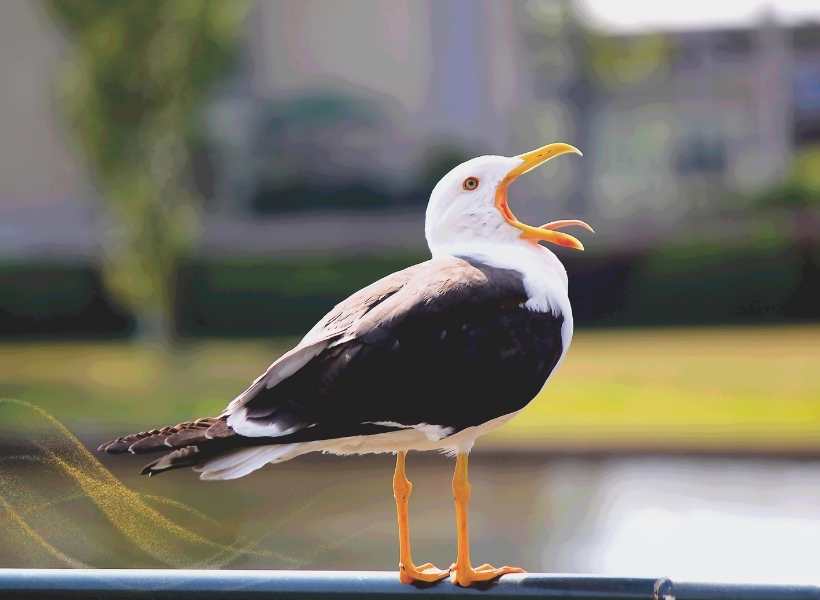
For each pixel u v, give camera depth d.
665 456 13.17
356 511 10.54
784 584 3.36
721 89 35.97
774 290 24.80
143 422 14.26
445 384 3.77
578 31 33.62
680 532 10.20
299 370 3.73
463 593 3.56
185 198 19.97
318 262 26.25
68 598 3.48
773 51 35.25
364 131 32.94
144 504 3.79
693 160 36.09
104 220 29.00
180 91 18.98
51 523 3.79
